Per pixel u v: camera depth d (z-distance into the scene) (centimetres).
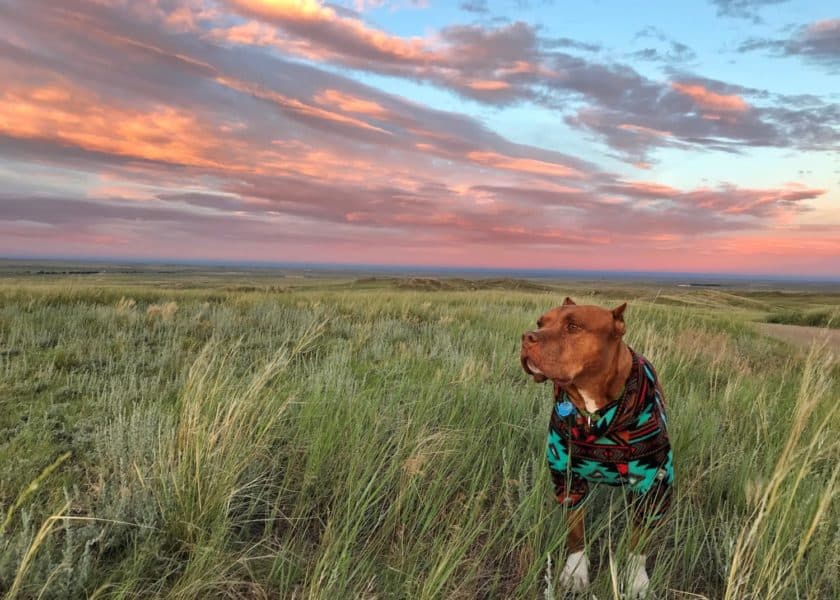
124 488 293
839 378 608
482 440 414
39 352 677
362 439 382
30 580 232
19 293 1221
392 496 342
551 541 282
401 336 947
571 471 284
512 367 687
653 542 309
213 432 333
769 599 234
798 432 252
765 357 975
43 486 320
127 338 778
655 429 267
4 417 445
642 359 302
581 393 264
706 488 367
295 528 316
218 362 592
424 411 443
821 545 277
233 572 267
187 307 1140
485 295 1947
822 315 1891
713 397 561
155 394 508
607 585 262
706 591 280
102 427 418
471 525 307
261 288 1944
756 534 266
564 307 276
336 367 596
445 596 251
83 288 1388
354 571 252
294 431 411
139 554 258
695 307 1504
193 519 284
